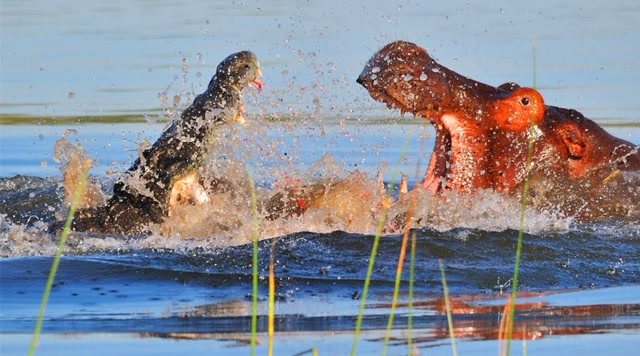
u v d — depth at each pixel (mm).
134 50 63844
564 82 54344
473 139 28094
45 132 48188
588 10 77250
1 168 42031
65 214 27031
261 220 26344
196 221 26094
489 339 19500
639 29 69062
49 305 21594
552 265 25047
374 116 47531
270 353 18094
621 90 52844
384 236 26078
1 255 25094
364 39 60719
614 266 25250
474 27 68250
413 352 18641
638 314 21297
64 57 63281
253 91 25594
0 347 18781
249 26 68188
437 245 25609
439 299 22406
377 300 22156
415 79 27062
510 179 28250
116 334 19625
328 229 26750
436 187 28469
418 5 77250
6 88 55781
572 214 28469
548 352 18656
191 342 19094
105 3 86688
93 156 42094
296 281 23188
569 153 28703
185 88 53469
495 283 23688
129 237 25875
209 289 22750
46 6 85812
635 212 28703
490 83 51188
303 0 80062
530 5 80000
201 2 84188
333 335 19672
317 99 33812
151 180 25406
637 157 29781
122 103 51531
